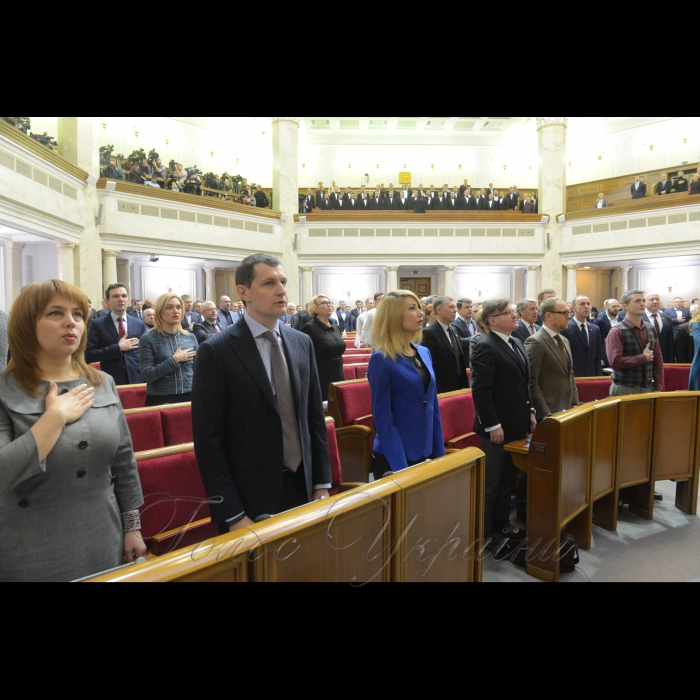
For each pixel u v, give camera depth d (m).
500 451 3.00
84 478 1.43
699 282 15.47
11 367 1.43
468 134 20.16
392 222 16.45
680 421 3.53
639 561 2.82
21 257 10.91
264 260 1.83
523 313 4.69
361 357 7.11
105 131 15.65
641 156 18.38
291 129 16.27
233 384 1.79
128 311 9.42
